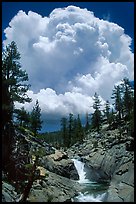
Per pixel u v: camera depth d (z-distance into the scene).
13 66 41.16
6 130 37.44
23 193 28.44
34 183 34.59
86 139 87.75
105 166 56.09
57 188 38.44
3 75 39.31
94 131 95.06
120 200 35.53
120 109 84.94
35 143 46.94
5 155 35.22
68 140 103.75
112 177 49.50
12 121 40.06
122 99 85.06
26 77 41.28
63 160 54.69
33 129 67.81
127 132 65.56
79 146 81.56
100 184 50.69
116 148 59.09
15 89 39.81
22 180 34.34
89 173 57.97
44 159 48.31
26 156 38.34
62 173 50.69
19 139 39.88
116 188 40.41
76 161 63.62
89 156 64.25
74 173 54.62
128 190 37.69
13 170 34.81
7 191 28.92
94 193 40.47
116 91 86.12
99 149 65.00
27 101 40.50
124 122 80.19
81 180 55.38
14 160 35.81
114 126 82.12
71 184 45.22
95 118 94.12
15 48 42.06
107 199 37.22
